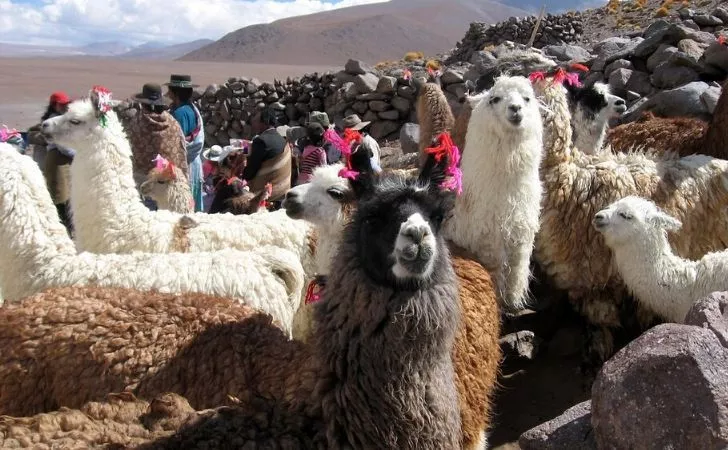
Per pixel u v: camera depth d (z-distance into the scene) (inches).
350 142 127.6
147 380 130.4
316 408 107.7
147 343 133.5
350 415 105.6
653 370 119.5
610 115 265.6
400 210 107.0
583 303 213.8
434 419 108.0
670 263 190.9
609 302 208.5
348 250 111.7
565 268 214.7
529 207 193.9
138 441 101.1
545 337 227.9
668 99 330.0
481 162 191.0
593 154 246.8
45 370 131.9
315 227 217.2
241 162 327.6
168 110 323.6
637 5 1114.7
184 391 130.0
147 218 212.4
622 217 192.4
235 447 101.0
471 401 151.3
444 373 112.0
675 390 117.0
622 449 121.6
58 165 290.8
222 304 145.6
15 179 175.5
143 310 139.2
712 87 327.3
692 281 187.0
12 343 132.6
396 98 539.2
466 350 151.0
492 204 190.7
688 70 379.6
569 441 132.5
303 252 217.2
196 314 140.1
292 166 364.5
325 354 110.0
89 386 130.2
